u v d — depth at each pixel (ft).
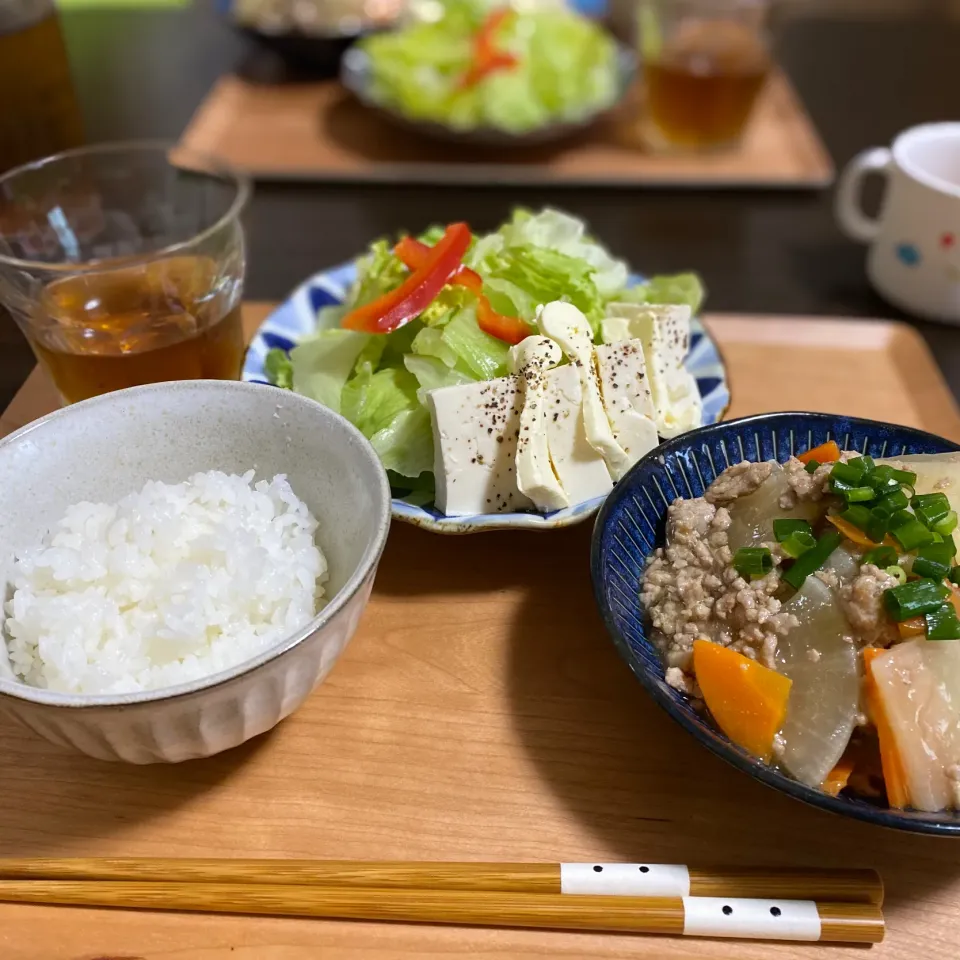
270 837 0.87
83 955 0.80
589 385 1.05
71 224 1.40
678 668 0.92
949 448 1.03
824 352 1.46
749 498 1.01
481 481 1.05
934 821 0.75
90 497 0.99
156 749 0.81
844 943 0.80
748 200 1.94
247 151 2.06
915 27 2.69
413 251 1.21
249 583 0.89
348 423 0.96
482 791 0.90
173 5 2.84
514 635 1.04
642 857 0.86
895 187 1.55
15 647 0.87
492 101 1.90
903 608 0.85
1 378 1.33
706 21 2.02
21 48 1.47
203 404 1.00
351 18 2.43
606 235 1.82
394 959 0.80
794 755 0.84
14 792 0.90
